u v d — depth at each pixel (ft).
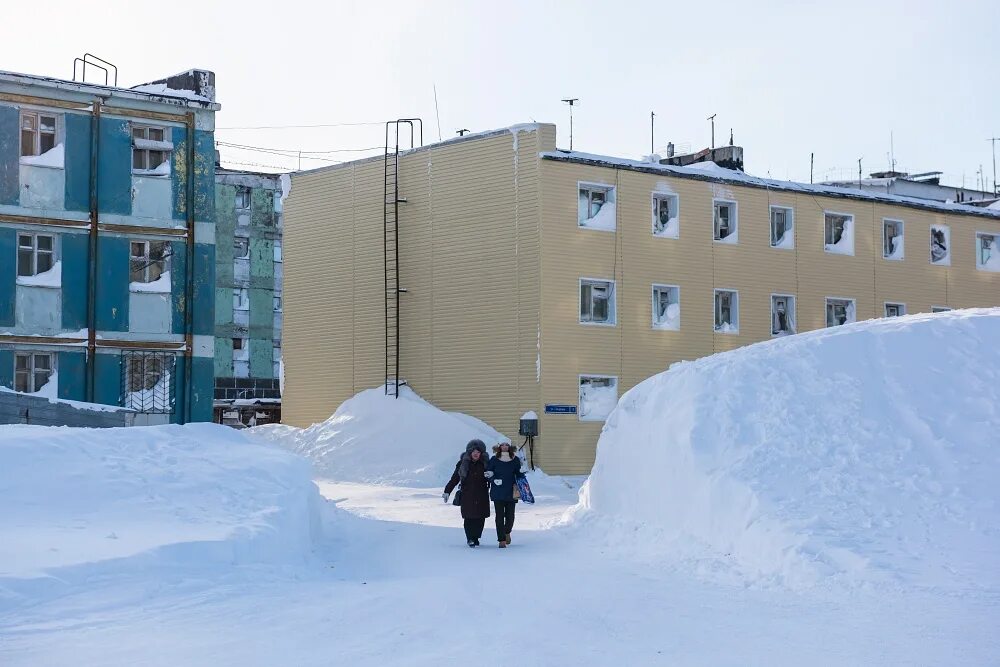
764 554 50.55
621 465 69.72
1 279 104.73
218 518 53.47
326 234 155.02
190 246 112.78
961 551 46.88
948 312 73.26
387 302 146.41
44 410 90.53
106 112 109.70
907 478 54.75
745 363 67.77
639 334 139.95
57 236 107.45
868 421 60.29
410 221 145.48
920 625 36.17
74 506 52.80
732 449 60.34
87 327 108.06
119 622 35.88
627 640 33.60
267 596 41.29
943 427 58.85
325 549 61.93
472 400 137.39
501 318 135.74
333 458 132.36
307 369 155.84
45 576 39.29
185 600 39.83
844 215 161.68
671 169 144.46
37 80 106.01
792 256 155.22
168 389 111.24
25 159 106.32
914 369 64.34
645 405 70.69
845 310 161.89
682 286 144.46
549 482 123.34
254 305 214.69
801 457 58.03
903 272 166.71
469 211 139.64
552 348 132.67
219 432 70.79
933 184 221.46
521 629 34.99
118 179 110.01
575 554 58.44
